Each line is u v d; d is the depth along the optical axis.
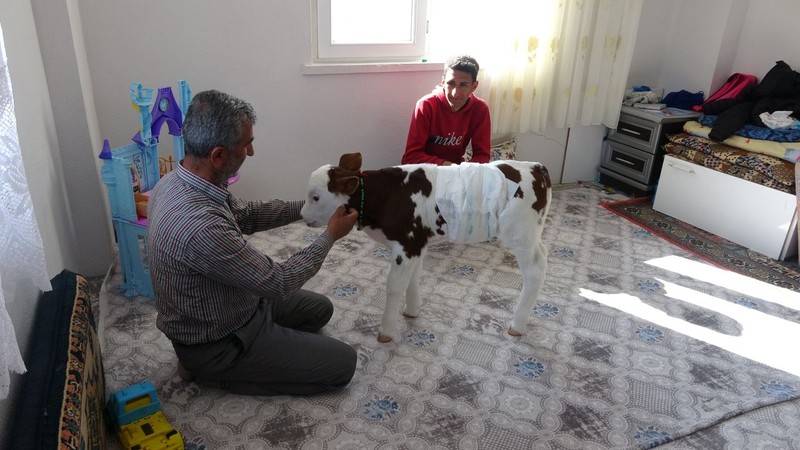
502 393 1.92
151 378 1.92
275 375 1.78
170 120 2.37
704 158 3.25
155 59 2.71
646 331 2.31
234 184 3.09
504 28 3.19
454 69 2.57
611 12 3.44
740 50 3.64
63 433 1.13
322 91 3.09
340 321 2.29
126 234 2.25
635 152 3.75
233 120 1.45
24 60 1.84
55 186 2.10
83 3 2.50
